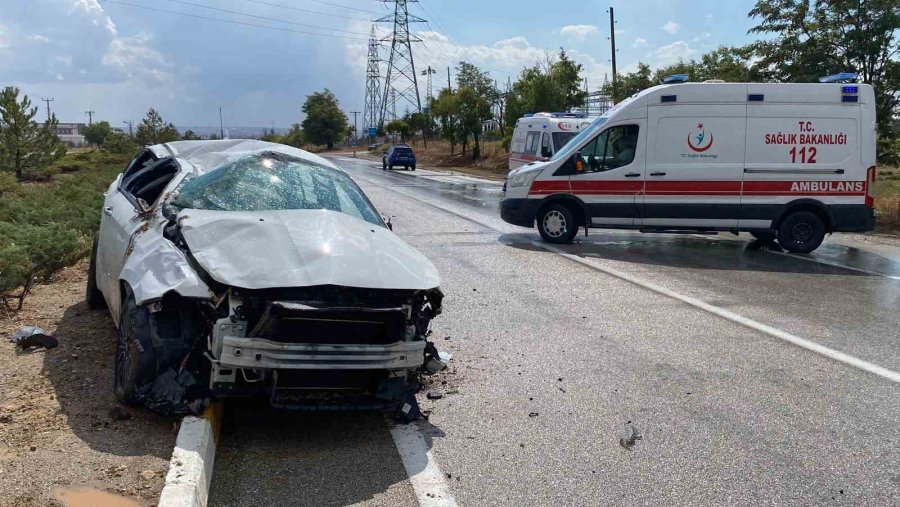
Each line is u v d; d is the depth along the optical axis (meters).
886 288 9.70
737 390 5.62
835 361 6.39
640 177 12.73
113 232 5.86
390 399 4.56
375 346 4.32
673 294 9.12
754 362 6.34
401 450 4.40
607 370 6.05
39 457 3.85
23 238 8.07
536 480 4.07
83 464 3.79
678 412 5.14
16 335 5.98
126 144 41.91
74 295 7.83
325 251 4.54
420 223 16.06
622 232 15.64
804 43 18.58
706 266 11.28
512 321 7.62
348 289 4.34
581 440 4.64
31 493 3.45
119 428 4.27
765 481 4.12
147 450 4.00
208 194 5.32
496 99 62.78
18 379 5.05
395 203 21.08
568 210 13.19
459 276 9.99
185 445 3.86
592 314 8.00
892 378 5.95
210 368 4.41
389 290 4.44
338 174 6.20
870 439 4.73
